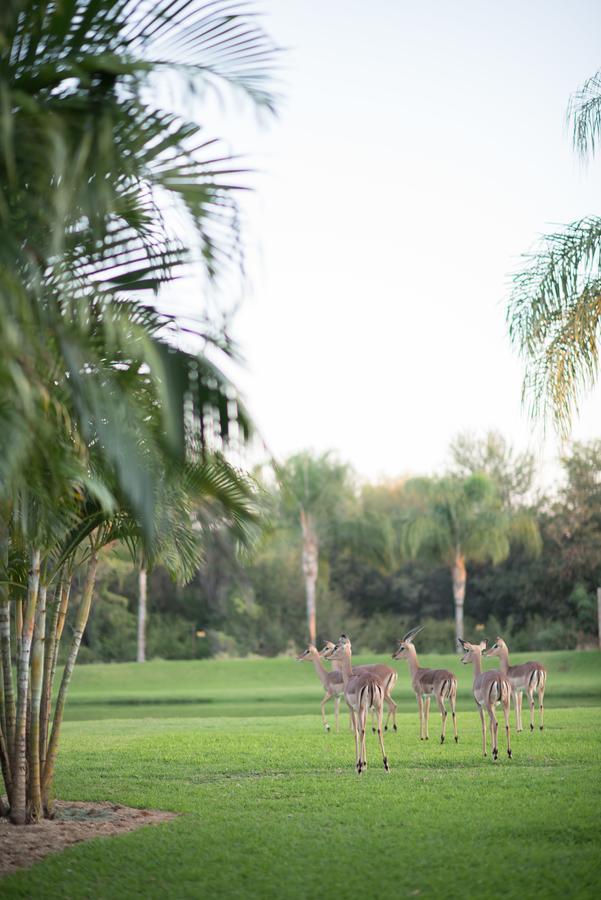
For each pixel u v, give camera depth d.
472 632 59.66
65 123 5.95
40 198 6.25
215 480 8.77
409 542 49.72
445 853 8.62
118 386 7.15
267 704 32.78
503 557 49.75
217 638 59.25
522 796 11.16
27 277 6.45
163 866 8.52
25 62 6.10
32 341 6.15
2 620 10.77
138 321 7.37
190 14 6.16
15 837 9.88
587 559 57.03
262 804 11.27
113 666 46.06
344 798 11.43
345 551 53.31
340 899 7.39
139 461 6.98
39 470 7.51
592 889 7.38
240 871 8.28
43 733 11.09
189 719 25.12
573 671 40.25
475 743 16.53
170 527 9.74
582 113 15.13
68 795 12.38
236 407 7.36
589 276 14.61
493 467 61.41
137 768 14.80
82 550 11.55
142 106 6.21
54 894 7.73
